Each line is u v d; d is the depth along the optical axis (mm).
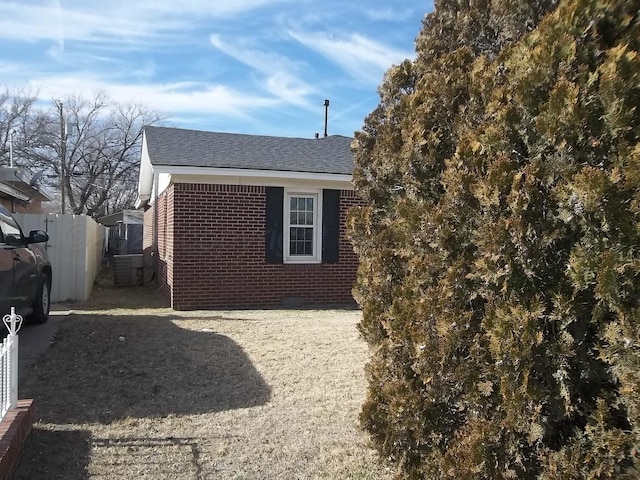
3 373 3691
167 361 6227
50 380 5418
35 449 3857
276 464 3818
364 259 3975
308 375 5891
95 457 3809
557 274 2363
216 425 4480
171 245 10969
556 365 2316
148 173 16203
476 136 2732
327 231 11836
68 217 11773
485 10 3613
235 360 6387
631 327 2076
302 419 4652
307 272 11703
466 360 2711
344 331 8219
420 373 3033
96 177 38625
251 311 10703
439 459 2963
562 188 2285
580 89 2334
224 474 3654
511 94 2617
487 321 2510
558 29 2506
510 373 2402
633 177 2102
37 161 36688
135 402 4945
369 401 3465
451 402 2945
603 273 2127
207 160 10984
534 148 2473
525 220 2369
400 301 3299
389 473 3693
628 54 2279
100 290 14180
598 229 2195
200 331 7941
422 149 3229
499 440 2541
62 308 10680
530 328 2324
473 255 2695
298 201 11711
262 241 11297
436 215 2787
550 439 2480
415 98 3451
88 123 38844
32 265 7184
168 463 3775
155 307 11125
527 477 2508
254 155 11945
